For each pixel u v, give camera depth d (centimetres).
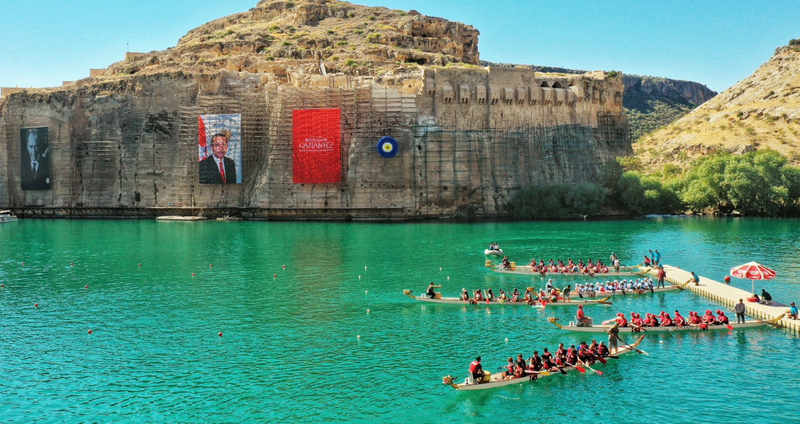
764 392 4431
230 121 15725
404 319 6125
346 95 15250
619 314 5772
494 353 5191
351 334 5694
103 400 4391
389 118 15200
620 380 4644
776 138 19750
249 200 15788
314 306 6631
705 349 5191
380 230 12925
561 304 6512
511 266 8194
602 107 18250
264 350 5303
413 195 15175
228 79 16825
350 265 8838
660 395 4416
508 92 16012
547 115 16638
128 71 19500
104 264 9138
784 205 15112
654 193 15725
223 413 4212
